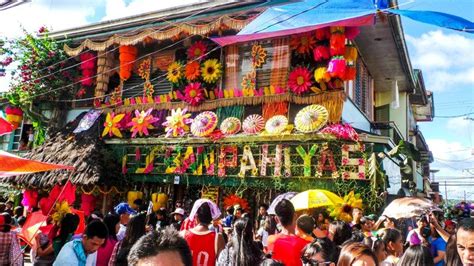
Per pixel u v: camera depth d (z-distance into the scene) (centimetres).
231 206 986
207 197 1063
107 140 1214
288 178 946
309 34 1006
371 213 849
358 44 1203
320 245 317
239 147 1018
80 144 1205
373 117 1511
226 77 1117
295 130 963
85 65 1334
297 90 992
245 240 367
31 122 1486
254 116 1030
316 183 915
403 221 794
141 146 1161
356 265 258
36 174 1173
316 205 682
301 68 1000
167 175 1112
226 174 1021
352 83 1190
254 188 1020
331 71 922
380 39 1162
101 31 1298
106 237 419
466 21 621
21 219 810
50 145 1273
